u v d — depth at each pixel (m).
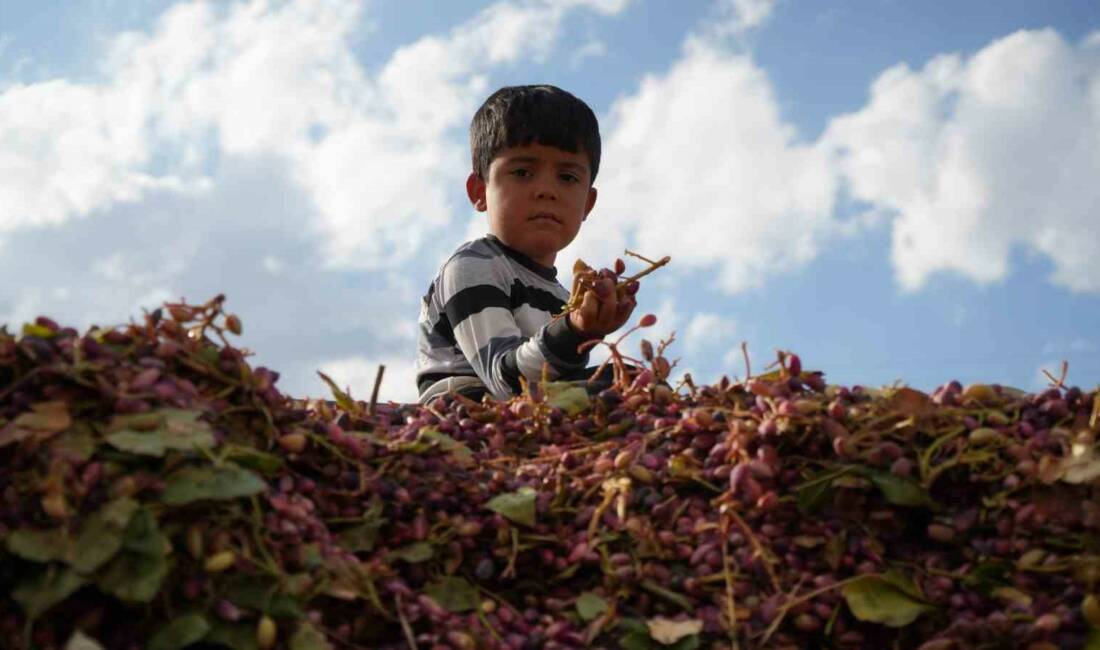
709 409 2.42
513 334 3.52
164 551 1.71
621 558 2.15
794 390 2.40
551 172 3.91
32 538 1.69
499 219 3.92
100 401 1.94
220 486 1.83
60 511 1.71
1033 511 2.06
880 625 2.02
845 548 2.10
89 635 1.69
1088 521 2.04
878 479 2.11
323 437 2.23
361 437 2.38
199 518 1.83
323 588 1.89
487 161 3.99
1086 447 2.08
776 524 2.16
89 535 1.70
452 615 2.02
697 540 2.19
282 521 1.92
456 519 2.21
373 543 2.13
